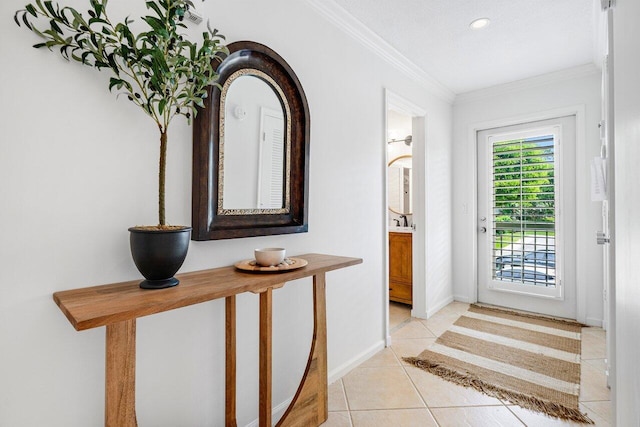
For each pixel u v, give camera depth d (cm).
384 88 257
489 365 222
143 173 123
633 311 56
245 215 153
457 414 172
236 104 150
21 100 97
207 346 142
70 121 106
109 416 89
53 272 103
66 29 105
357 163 229
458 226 373
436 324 302
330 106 206
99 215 112
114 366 89
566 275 314
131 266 120
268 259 139
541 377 206
